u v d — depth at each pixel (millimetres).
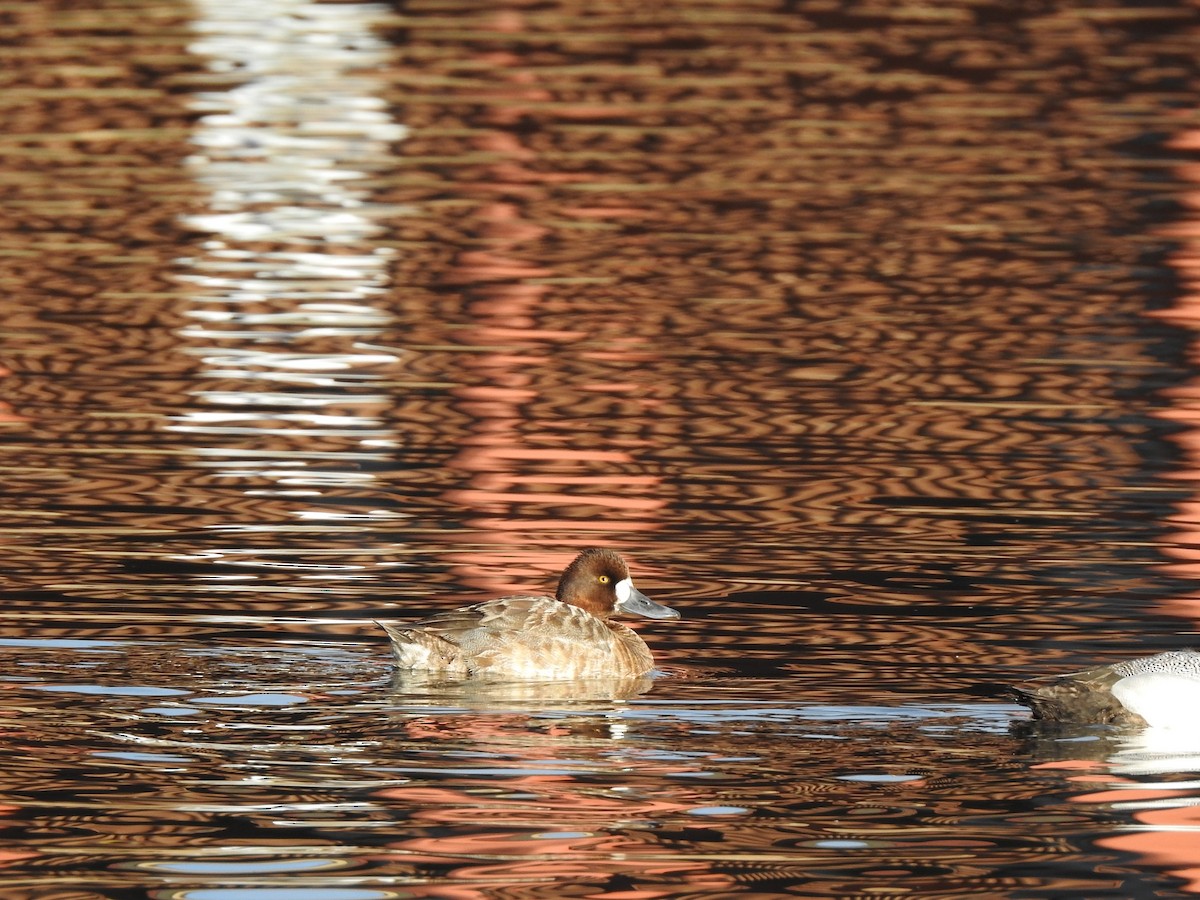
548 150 42906
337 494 22609
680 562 20594
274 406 26234
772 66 51625
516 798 14562
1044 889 13297
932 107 47281
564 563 20406
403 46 54125
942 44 54562
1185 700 15836
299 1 60375
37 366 27953
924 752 15508
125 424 25297
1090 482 23406
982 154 42812
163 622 18312
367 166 41469
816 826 14195
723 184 40000
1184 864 13594
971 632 18562
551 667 17125
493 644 17125
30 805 14281
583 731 15875
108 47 53188
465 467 23766
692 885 13258
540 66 51375
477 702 16547
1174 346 29500
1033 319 30984
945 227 36875
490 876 13359
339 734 15703
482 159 42125
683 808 14414
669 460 24109
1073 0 61000
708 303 31875
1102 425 25719
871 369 28297
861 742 15727
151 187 39500
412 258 34562
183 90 48375
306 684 16844
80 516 21578
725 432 25312
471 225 36875
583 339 29812
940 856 13688
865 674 17406
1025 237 36188
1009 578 20141
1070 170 41469
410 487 22922
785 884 13320
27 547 20453
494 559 20484
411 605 19031
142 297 31828
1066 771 15180
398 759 15211
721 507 22422
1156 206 38469
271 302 31703
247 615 18609
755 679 17297
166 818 14117
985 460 24297
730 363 28641
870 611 19141
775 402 26688
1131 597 19516
